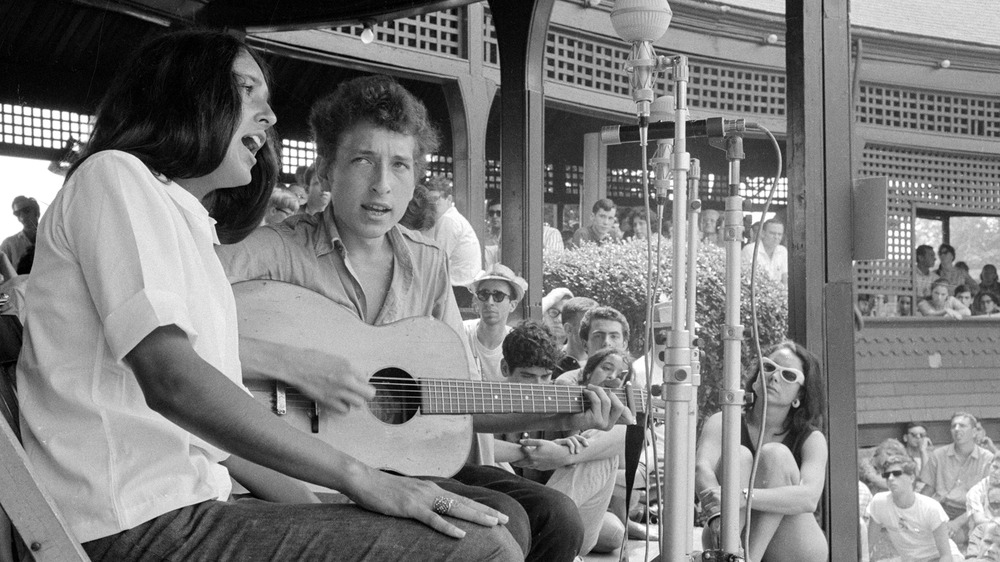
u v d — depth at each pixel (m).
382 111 2.45
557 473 4.09
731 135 2.79
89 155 1.70
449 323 2.69
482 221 10.97
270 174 2.08
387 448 2.34
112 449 1.52
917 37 18.70
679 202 2.67
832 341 4.13
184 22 6.11
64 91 9.48
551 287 12.17
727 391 2.83
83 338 1.55
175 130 1.67
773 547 3.80
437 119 12.49
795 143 4.16
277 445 1.56
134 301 1.49
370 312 2.56
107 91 1.75
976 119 19.52
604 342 5.34
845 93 4.20
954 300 19.20
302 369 2.20
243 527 1.56
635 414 2.78
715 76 15.82
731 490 2.82
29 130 9.32
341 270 2.53
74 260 1.57
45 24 9.05
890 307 18.73
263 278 2.43
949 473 13.57
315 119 2.55
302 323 2.37
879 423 17.25
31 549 1.42
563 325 6.95
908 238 19.05
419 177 2.59
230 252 2.42
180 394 1.50
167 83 1.68
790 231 4.17
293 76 11.23
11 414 1.63
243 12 6.44
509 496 2.27
